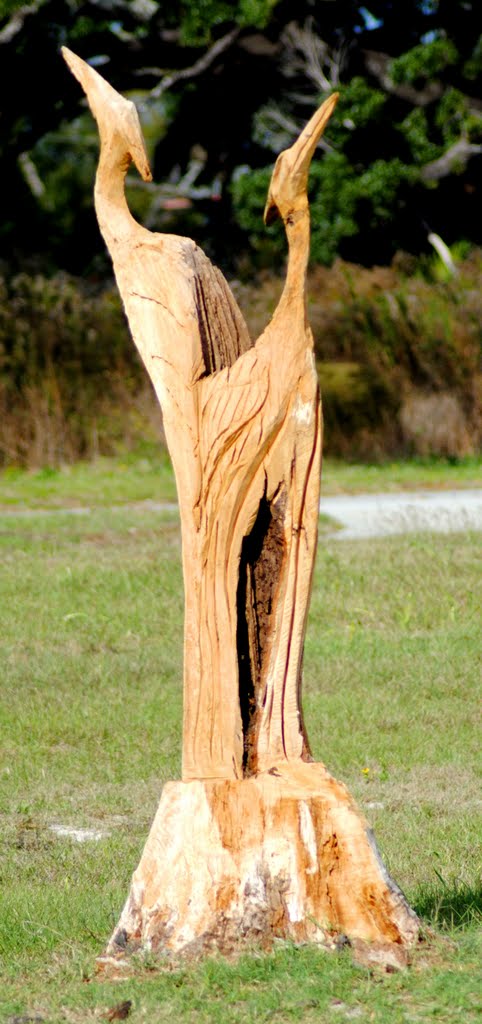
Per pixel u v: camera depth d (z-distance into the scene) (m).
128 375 33.25
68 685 14.25
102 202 7.43
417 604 17.12
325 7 37.47
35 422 31.66
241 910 6.66
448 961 6.62
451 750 12.00
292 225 6.98
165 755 11.92
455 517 22.86
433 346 34.19
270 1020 5.95
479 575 18.14
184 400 6.96
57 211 61.34
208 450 6.89
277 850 6.70
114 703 13.52
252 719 7.05
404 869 8.77
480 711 13.22
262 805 6.73
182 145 47.09
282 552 7.02
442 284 35.75
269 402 6.88
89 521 23.58
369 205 35.81
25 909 8.17
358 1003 6.12
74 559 20.09
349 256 38.09
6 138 40.84
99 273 56.62
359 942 6.63
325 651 15.38
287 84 41.66
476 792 10.83
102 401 32.59
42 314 33.12
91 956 7.11
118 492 27.64
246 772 6.96
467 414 33.25
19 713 13.19
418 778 11.27
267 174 39.19
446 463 31.77
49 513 24.94
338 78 38.16
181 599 17.75
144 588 18.19
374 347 34.78
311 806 6.72
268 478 6.89
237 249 48.31
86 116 65.19
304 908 6.66
